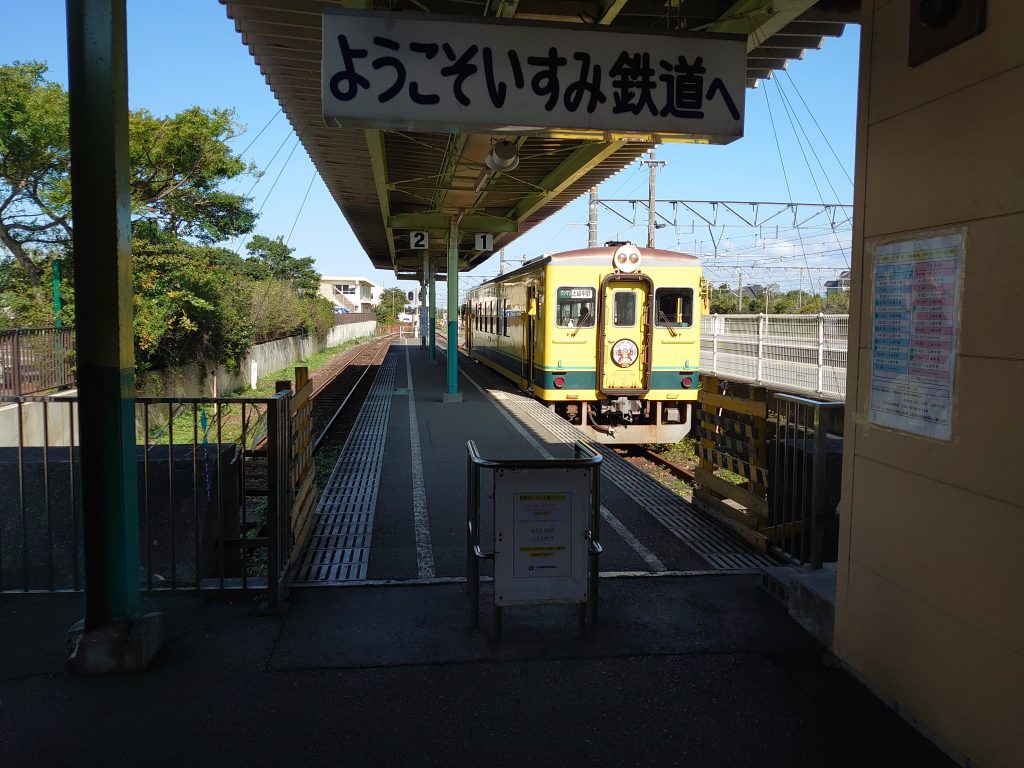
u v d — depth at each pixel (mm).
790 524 5184
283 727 3092
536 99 4293
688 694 3395
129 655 3516
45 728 3061
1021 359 2484
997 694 2609
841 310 26312
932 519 2932
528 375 14656
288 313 30891
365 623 4109
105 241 3369
